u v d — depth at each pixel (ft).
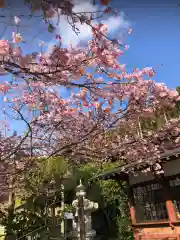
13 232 31.58
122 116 16.51
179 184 26.89
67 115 17.40
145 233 29.25
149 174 30.14
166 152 25.64
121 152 22.00
